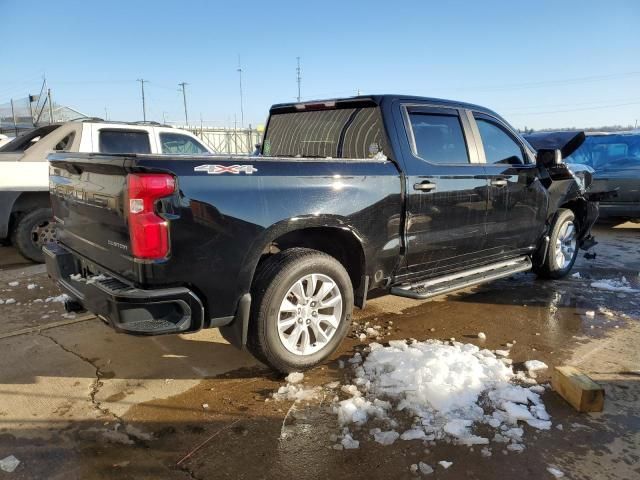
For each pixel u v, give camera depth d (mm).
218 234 3105
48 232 6996
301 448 2818
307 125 4785
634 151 10227
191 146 7965
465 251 4703
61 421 3078
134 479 2576
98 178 3221
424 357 3713
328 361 3887
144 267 2914
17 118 30578
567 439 2895
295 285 3496
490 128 5020
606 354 4051
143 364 3844
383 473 2617
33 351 4051
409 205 4059
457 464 2678
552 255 5918
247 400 3328
